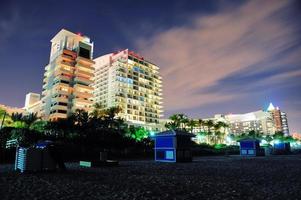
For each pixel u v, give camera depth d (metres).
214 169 18.23
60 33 122.00
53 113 103.44
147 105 154.12
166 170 17.55
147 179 12.33
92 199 7.53
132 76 149.50
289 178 12.57
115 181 11.54
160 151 30.80
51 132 52.28
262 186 10.02
